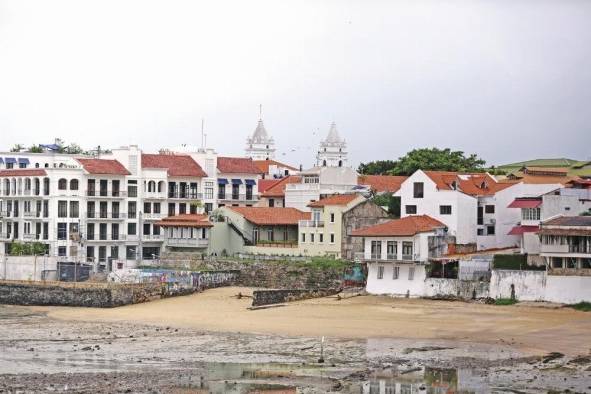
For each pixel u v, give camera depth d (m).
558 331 118.75
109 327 126.06
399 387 89.44
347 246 166.38
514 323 124.44
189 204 198.12
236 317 132.75
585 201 155.38
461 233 159.75
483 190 165.50
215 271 160.88
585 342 112.06
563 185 164.75
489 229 163.50
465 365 99.44
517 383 90.62
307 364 100.25
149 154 199.62
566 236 136.88
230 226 177.50
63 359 102.38
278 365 99.75
